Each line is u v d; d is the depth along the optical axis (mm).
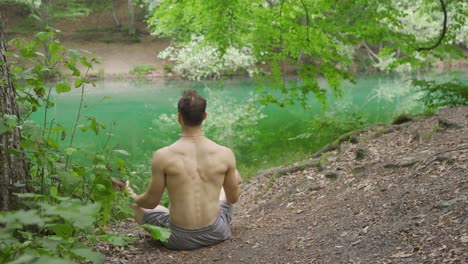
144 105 20109
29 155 3070
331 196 4555
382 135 6336
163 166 3611
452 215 3047
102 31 37875
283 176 6000
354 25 9273
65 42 35500
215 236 3709
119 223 4414
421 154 4809
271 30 9719
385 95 20672
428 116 7164
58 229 2125
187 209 3635
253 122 14922
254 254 3371
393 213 3436
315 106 18109
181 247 3662
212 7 9492
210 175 3680
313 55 10164
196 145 3715
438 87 9164
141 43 36156
